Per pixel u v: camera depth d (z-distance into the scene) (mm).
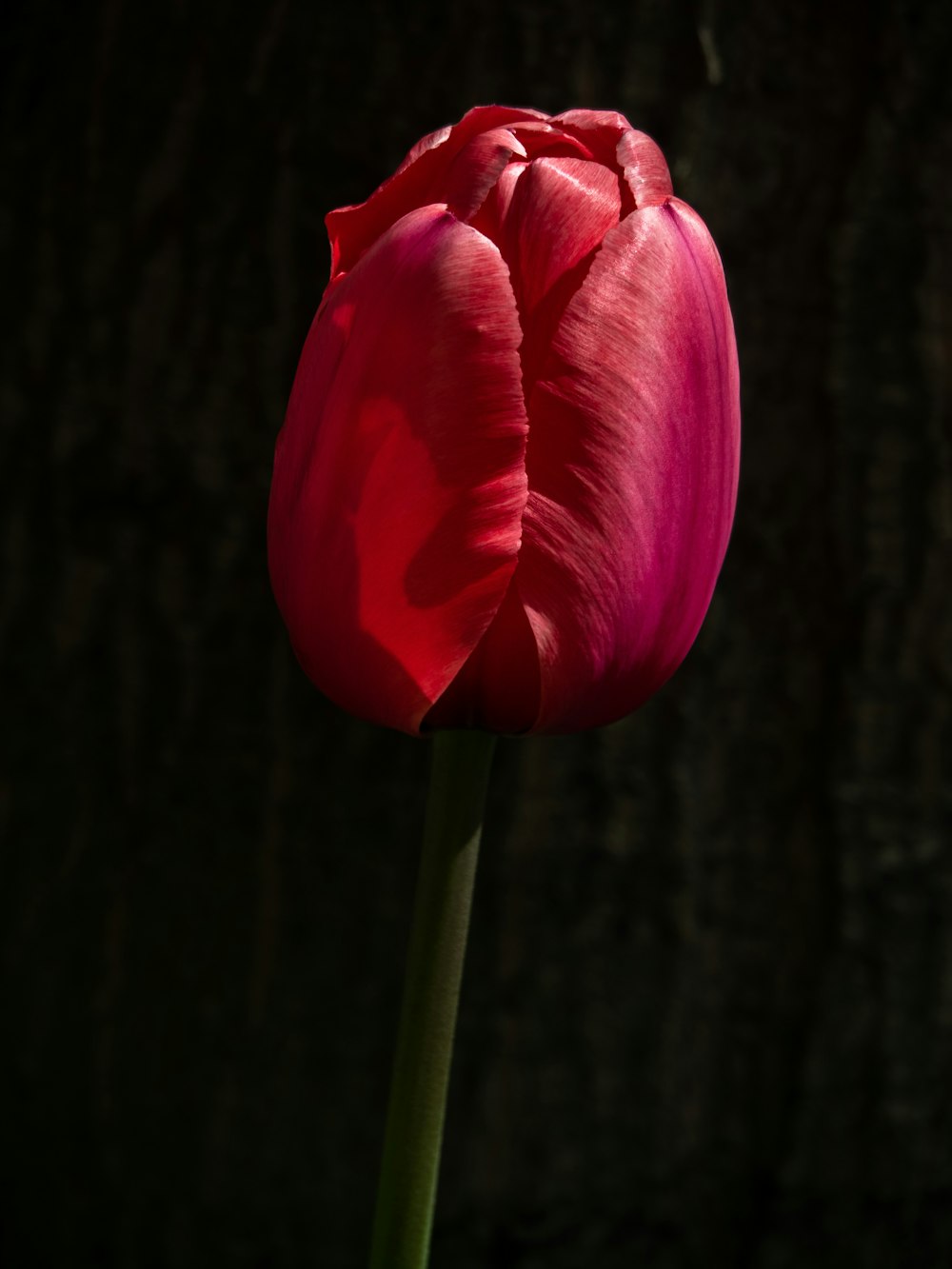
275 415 625
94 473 639
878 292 640
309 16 604
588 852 647
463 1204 662
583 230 462
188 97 618
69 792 660
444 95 604
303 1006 655
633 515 459
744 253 629
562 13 604
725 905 662
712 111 617
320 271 616
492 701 467
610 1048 660
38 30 636
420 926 474
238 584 636
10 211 645
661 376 458
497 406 455
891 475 647
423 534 458
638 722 646
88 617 647
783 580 649
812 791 662
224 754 646
